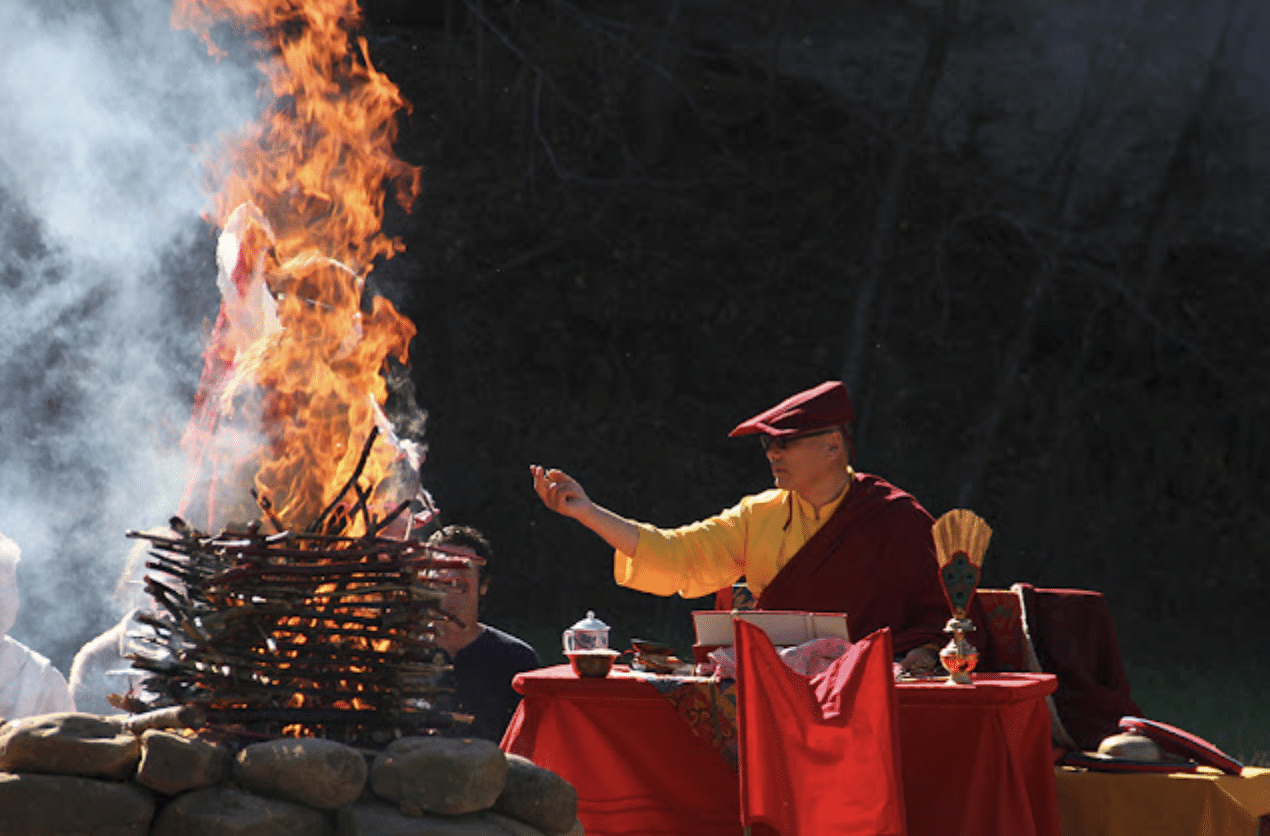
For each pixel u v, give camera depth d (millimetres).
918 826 6902
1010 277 38281
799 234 37406
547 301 35125
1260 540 34156
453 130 36250
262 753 5465
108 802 5281
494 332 34312
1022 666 8781
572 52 38094
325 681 5875
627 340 34938
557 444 32812
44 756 5340
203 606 5918
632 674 7750
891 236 38000
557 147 36875
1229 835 7625
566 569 30203
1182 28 41531
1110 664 8984
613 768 7387
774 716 6484
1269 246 39719
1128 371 37719
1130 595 32781
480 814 5648
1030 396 36656
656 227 36938
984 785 6871
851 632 8344
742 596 9086
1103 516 34719
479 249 35125
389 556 6145
